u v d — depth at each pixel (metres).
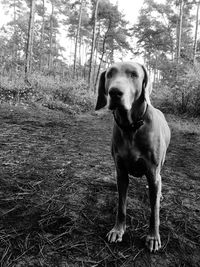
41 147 4.66
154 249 2.21
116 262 2.07
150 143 2.16
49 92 11.32
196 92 9.96
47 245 2.20
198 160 4.71
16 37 23.34
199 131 7.25
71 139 5.48
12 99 9.39
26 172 3.50
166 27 29.14
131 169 2.29
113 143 2.32
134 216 2.72
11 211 2.61
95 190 3.17
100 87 2.36
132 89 2.02
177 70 12.82
